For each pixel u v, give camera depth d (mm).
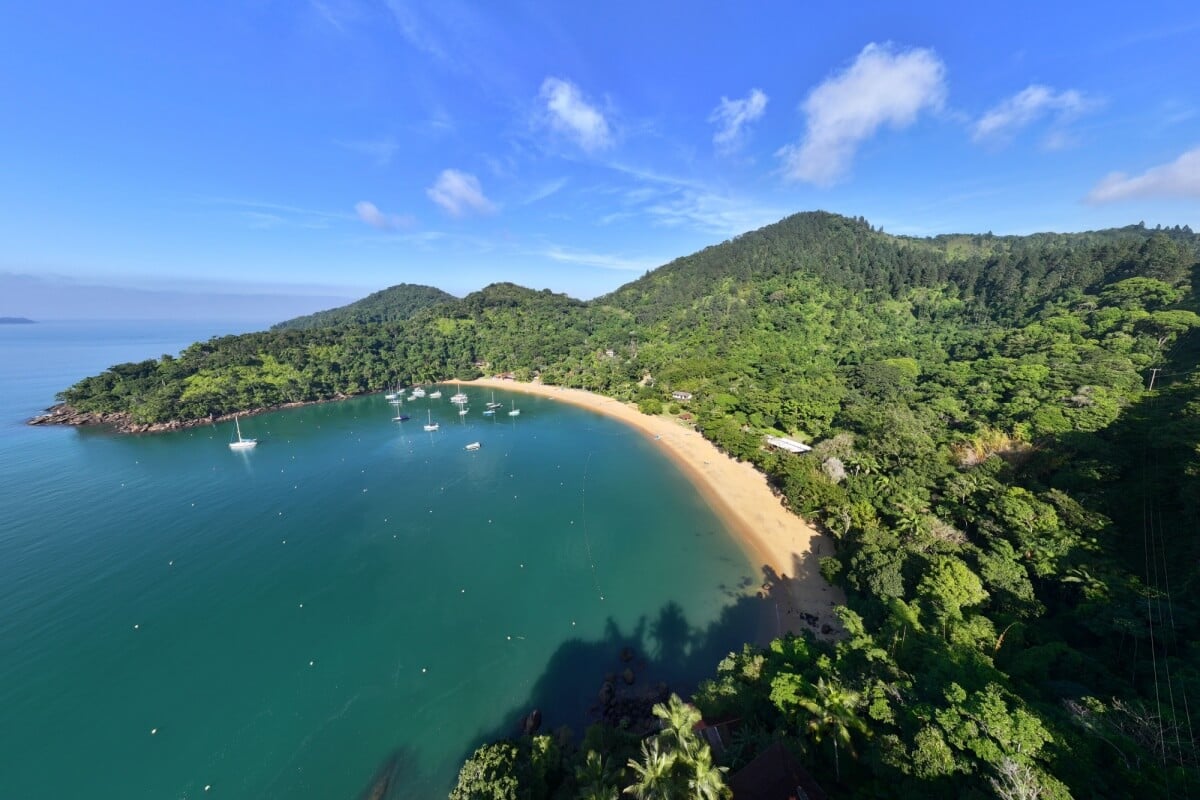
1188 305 107875
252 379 170250
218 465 109812
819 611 55812
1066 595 45281
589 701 46125
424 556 70750
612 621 56812
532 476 101625
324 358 197625
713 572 65438
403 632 55406
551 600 60688
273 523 81062
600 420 146500
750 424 116750
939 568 46031
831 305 189875
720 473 98188
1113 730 27125
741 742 32906
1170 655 34219
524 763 34156
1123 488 52094
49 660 51219
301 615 58188
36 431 138375
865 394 118938
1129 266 145625
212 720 44531
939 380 116125
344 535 77062
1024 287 162500
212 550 72375
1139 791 24359
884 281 199750
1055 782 23516
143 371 163625
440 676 49344
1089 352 100938
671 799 25781
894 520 62625
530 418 151750
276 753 41625
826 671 35594
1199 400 58656
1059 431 68000
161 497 91625
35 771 40250
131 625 56469
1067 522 49906
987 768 25844
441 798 38125
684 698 45344
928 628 40125
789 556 67312
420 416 158000
